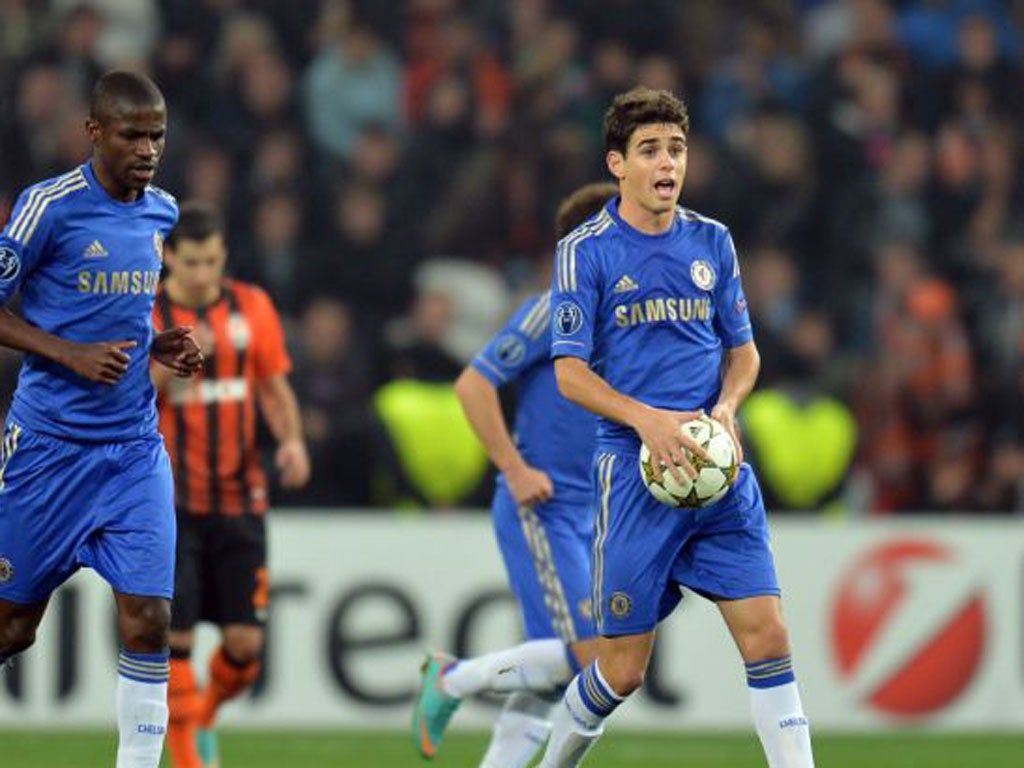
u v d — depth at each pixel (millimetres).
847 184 52719
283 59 52906
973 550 40562
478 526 39344
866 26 55750
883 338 48812
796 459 42406
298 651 38844
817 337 45719
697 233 23625
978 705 40438
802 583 40156
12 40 52344
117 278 23406
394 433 41188
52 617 38094
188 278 30109
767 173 51281
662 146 23031
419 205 50000
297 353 43094
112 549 23609
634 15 54906
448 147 50969
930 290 48906
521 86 52719
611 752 36000
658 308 23328
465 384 27141
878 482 46062
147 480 23781
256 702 38750
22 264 23047
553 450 27125
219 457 30453
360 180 49938
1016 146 54500
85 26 50781
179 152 49188
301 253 47688
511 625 39250
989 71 55438
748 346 24062
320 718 38844
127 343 23203
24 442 23750
